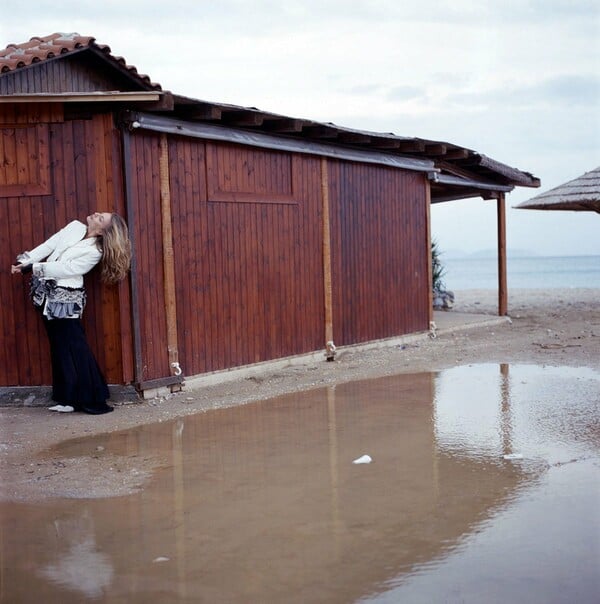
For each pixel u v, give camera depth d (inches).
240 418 288.2
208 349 350.3
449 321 574.6
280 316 390.6
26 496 203.9
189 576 154.0
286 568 156.6
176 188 332.8
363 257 450.0
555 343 463.2
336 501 195.2
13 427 278.4
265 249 380.8
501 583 148.3
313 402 314.2
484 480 209.5
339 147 424.5
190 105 321.4
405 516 183.8
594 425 265.7
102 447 249.8
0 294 310.0
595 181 629.9
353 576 152.5
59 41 311.0
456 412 289.9
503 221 611.8
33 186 304.5
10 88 300.5
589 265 3137.3
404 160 476.4
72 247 292.0
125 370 309.7
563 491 199.2
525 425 268.1
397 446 245.1
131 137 308.3
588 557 159.0
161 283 325.4
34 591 148.9
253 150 373.1
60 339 294.4
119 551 167.0
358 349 444.8
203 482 212.8
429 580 150.1
